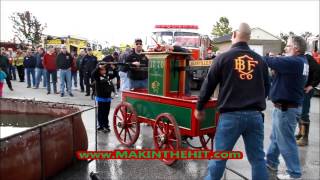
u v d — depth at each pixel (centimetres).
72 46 2173
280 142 422
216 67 325
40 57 1298
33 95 1114
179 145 445
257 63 329
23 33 3806
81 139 470
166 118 464
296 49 409
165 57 489
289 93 406
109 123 716
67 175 424
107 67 632
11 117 574
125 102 548
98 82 622
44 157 386
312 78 525
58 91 1234
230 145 328
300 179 421
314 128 753
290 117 412
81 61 1191
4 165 327
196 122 432
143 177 428
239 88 320
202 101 336
